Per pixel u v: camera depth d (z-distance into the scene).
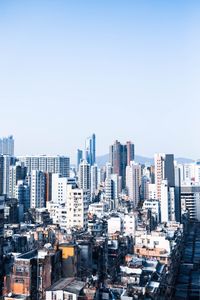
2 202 137.00
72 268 105.06
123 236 170.50
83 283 93.56
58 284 92.44
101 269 123.81
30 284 91.81
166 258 154.00
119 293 97.81
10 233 177.38
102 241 138.62
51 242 152.75
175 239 189.12
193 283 165.75
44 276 94.50
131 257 142.88
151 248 160.38
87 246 118.38
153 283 115.25
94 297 86.38
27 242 157.75
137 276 112.94
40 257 98.00
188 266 194.88
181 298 146.88
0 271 117.56
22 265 92.69
